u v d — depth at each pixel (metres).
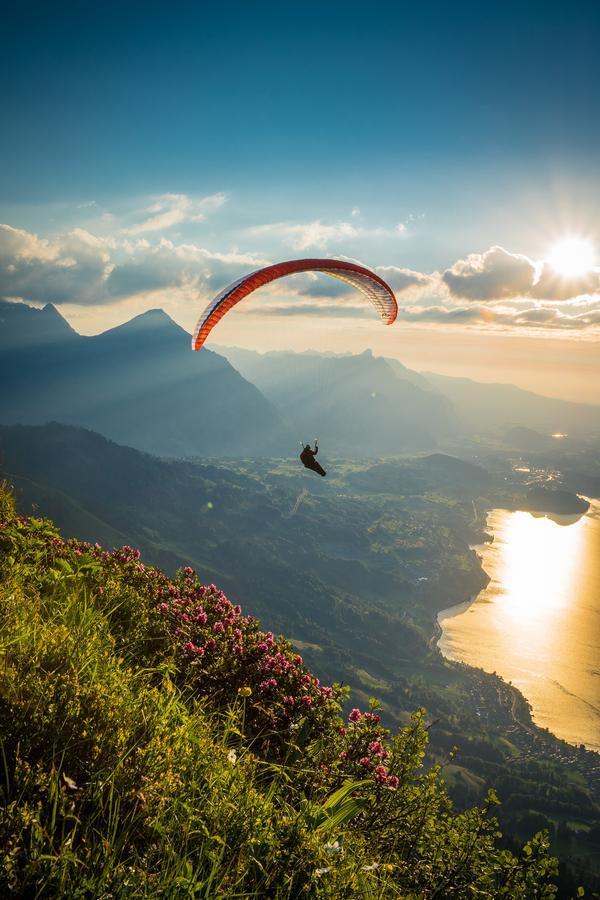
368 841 5.96
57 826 3.48
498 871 6.59
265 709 6.50
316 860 3.98
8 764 3.64
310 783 5.84
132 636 6.77
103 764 3.85
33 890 2.97
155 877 3.27
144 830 3.68
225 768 4.47
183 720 4.66
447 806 7.26
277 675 7.01
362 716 7.25
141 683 5.27
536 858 6.61
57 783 3.44
